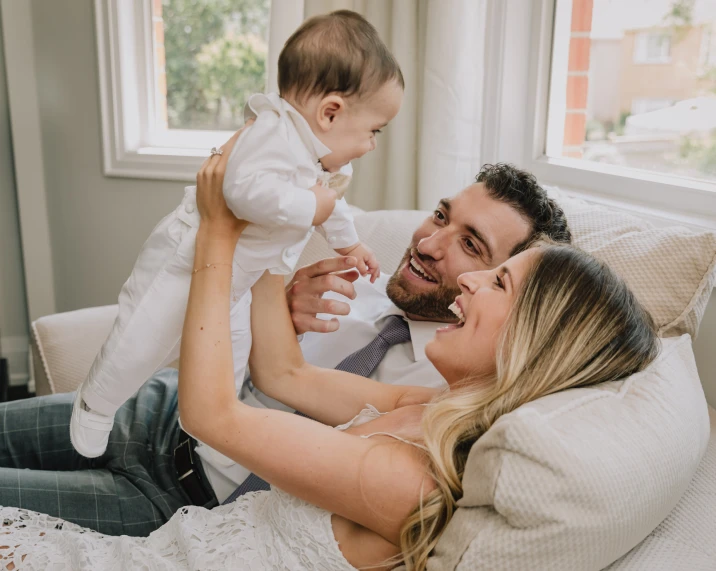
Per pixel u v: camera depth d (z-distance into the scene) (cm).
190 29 278
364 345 147
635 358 99
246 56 282
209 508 124
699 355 148
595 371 95
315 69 106
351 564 94
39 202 273
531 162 216
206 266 103
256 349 128
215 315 100
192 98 285
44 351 162
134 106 271
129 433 135
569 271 98
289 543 95
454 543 83
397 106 113
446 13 200
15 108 264
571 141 216
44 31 260
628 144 197
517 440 78
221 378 98
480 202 140
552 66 209
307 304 134
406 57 220
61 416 139
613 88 200
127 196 273
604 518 77
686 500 101
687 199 164
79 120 267
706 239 127
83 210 276
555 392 93
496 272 107
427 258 142
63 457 138
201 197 105
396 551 93
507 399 93
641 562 88
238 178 100
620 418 87
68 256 281
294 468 94
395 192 232
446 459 90
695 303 125
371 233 177
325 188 110
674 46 180
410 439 100
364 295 161
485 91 214
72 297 286
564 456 77
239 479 125
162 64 281
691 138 178
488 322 103
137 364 112
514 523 78
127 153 267
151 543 101
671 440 89
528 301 98
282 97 111
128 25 262
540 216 138
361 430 111
